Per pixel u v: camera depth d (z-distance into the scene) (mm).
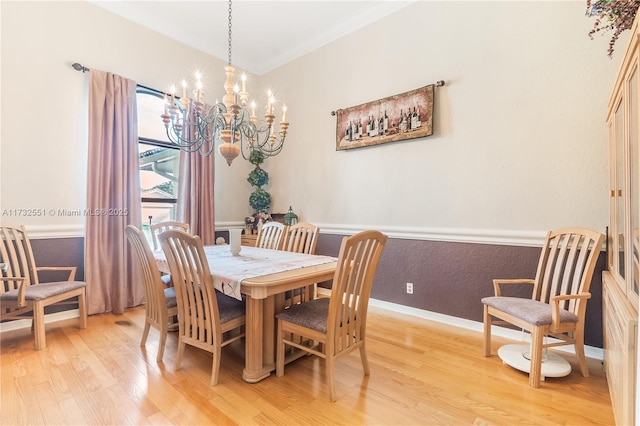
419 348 2316
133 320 2865
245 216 4590
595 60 2154
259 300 1834
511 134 2496
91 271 2953
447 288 2852
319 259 2361
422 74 3000
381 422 1501
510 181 2504
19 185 2678
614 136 1759
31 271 2670
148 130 3586
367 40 3436
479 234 2648
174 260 1879
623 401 1188
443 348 2314
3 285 2439
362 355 1921
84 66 3018
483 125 2633
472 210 2699
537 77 2375
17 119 2664
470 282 2717
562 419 1522
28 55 2713
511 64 2490
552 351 2268
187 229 3303
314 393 1729
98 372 1917
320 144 3922
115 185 3119
